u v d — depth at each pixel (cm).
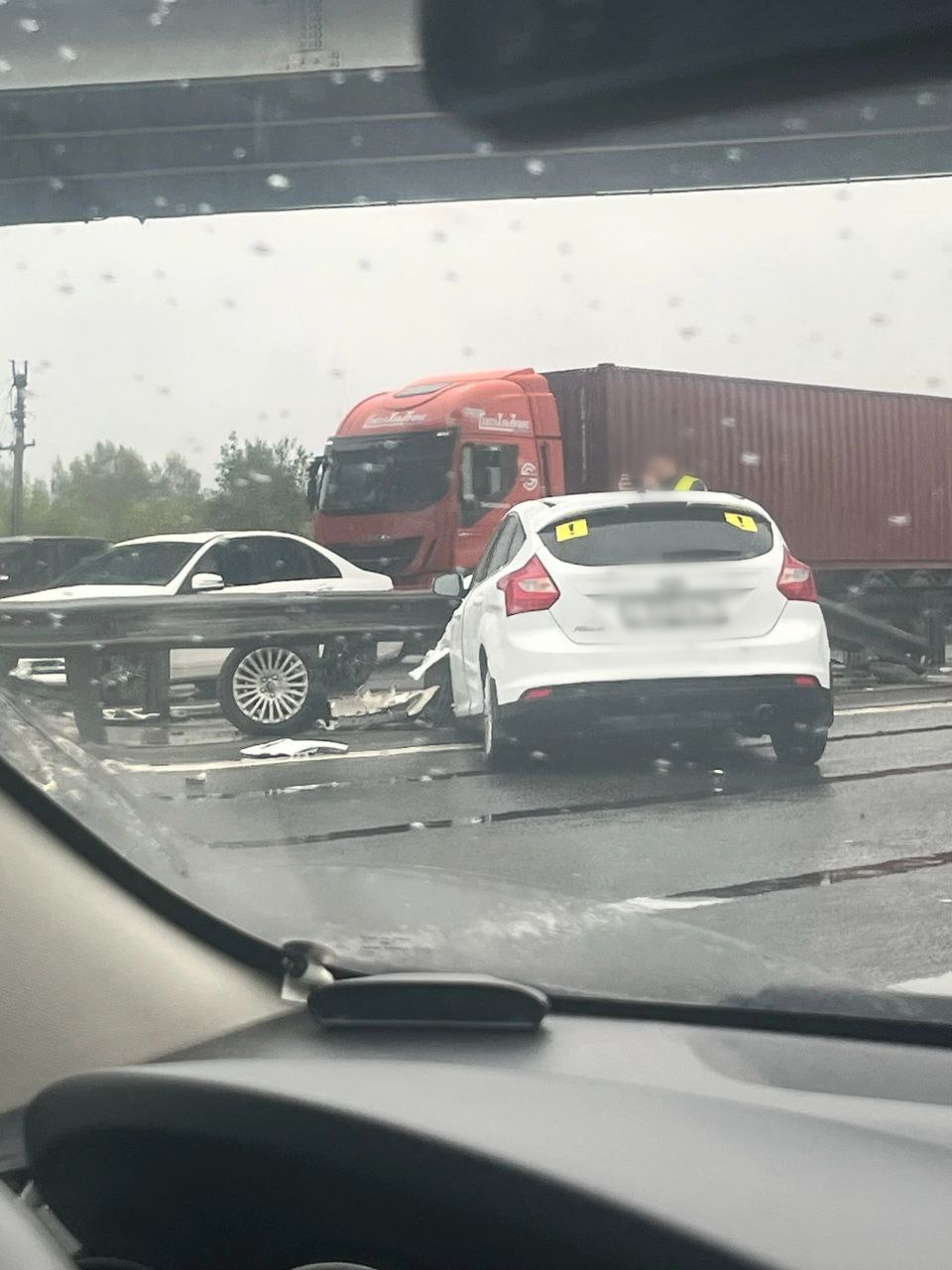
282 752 988
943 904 434
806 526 2300
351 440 1939
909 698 1402
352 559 1911
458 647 982
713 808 691
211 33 2106
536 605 848
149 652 1133
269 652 1147
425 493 1881
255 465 1588
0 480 1536
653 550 855
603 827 644
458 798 752
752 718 838
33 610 1094
